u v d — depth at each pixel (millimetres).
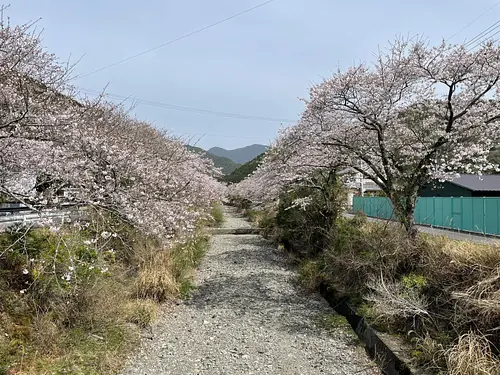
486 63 7348
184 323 7582
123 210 6215
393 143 8883
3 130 5277
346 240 9547
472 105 7832
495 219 15547
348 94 8312
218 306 8742
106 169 6414
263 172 15336
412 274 6844
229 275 11828
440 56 7691
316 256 12047
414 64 7844
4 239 6141
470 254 6047
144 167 7355
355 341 6711
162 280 8516
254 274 11961
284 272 12273
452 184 23531
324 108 8703
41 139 5820
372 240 8430
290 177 11031
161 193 8469
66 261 5762
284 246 16219
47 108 5945
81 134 6344
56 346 5285
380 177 8945
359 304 7730
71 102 7566
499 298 4938
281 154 11383
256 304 8938
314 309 8633
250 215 30344
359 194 25797
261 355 6133
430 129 8531
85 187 6035
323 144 9102
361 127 8781
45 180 6031
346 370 5621
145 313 7238
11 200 6141
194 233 12242
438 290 6188
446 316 5742
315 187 12414
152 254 8945
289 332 7188
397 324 6332
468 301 5227
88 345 5602
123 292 7504
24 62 6141
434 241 7344
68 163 5738
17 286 5699
